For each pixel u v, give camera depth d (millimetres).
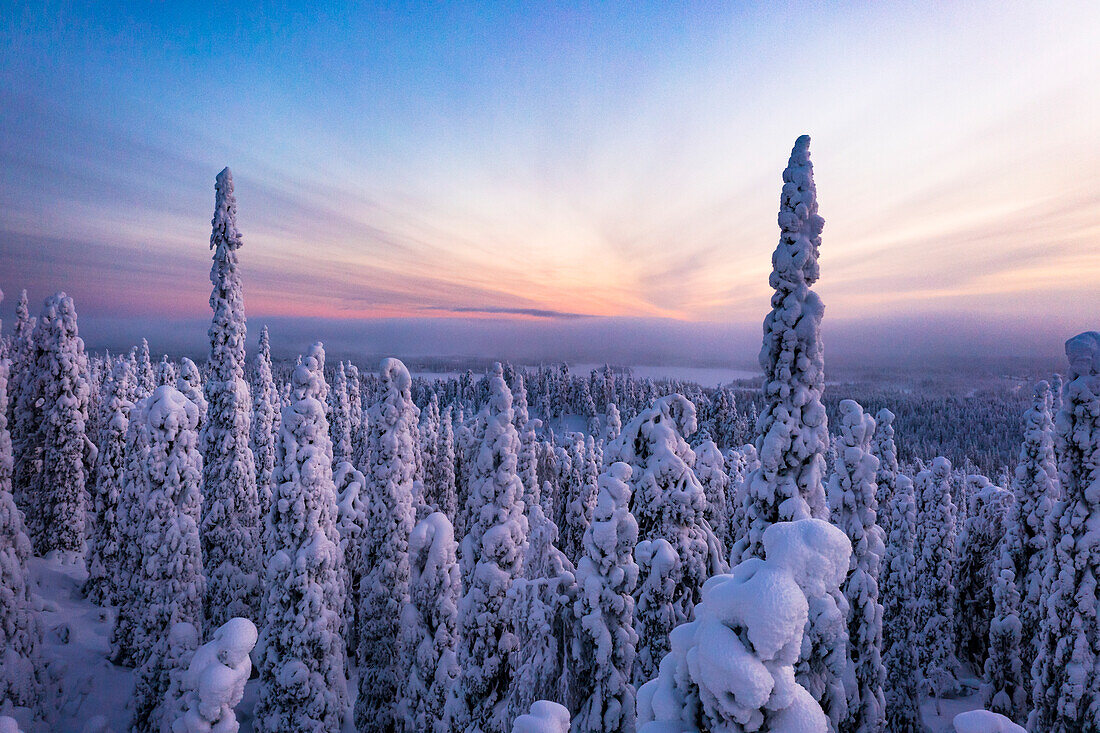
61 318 38781
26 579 19234
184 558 22594
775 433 14742
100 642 28344
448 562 20141
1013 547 27172
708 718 6016
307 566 19078
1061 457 17047
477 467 18906
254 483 29969
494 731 17047
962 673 37344
